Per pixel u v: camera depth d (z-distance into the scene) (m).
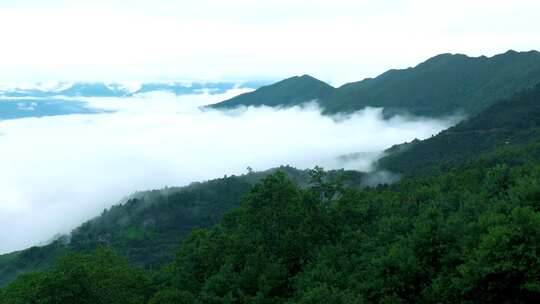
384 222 33.44
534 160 82.62
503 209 26.47
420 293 24.84
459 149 158.50
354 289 25.81
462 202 34.12
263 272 33.41
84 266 34.12
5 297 37.03
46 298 29.88
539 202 24.81
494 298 22.22
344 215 39.50
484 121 174.50
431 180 69.44
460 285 22.41
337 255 32.19
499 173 33.59
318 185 41.53
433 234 26.06
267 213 39.47
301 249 36.50
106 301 32.38
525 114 169.38
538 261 20.25
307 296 23.39
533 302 21.62
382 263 25.92
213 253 40.25
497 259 21.52
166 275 42.44
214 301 31.48
